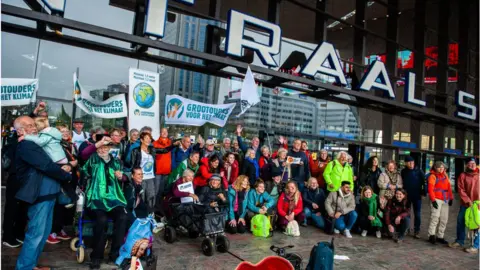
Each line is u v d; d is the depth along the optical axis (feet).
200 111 24.48
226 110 25.50
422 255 18.53
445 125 48.49
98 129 19.51
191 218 16.26
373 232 22.49
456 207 39.27
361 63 36.24
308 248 17.92
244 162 22.02
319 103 34.94
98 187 13.12
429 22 49.83
